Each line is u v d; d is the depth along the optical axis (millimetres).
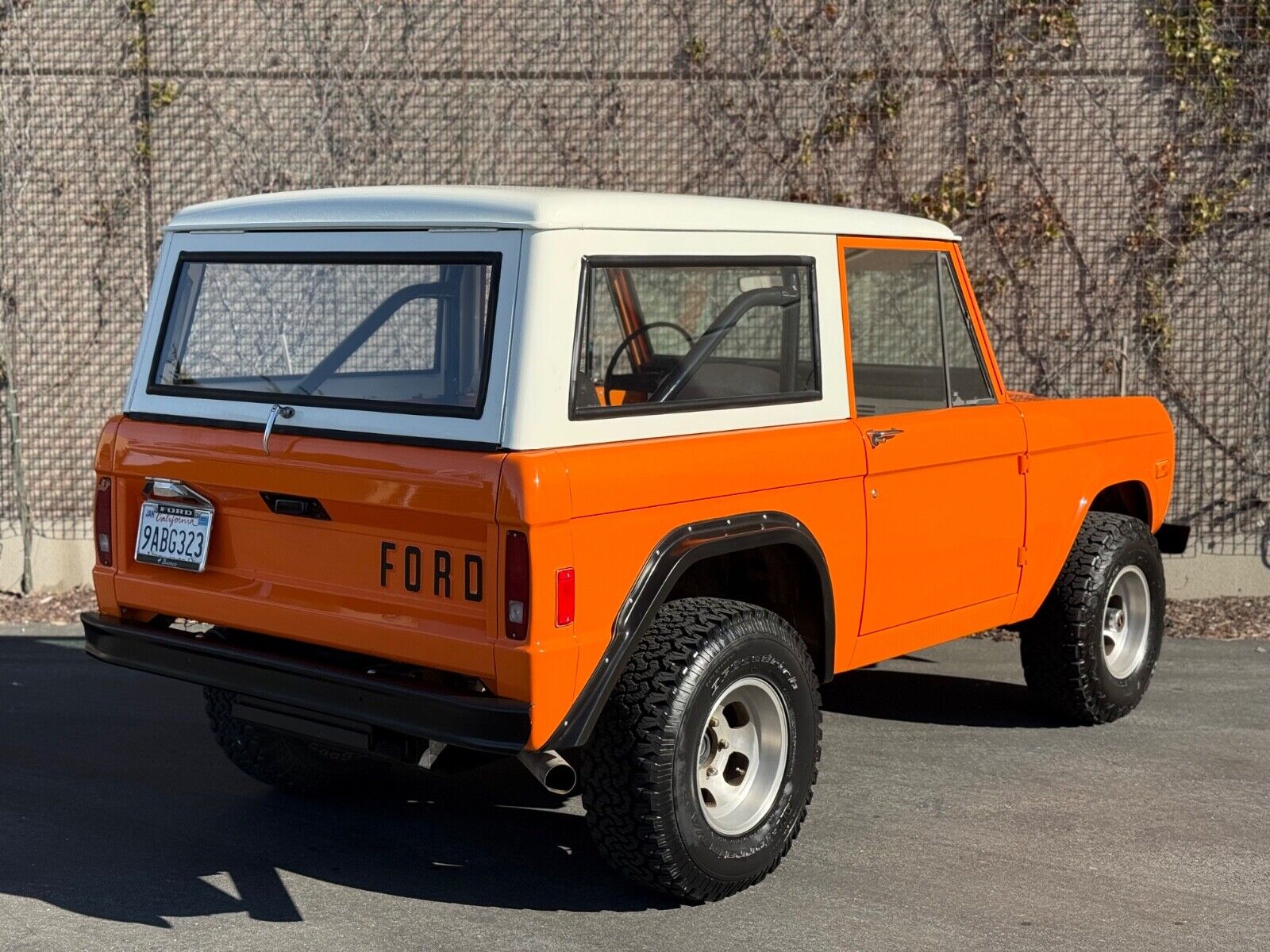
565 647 3379
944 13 8219
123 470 4164
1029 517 5105
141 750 5242
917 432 4535
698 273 3900
